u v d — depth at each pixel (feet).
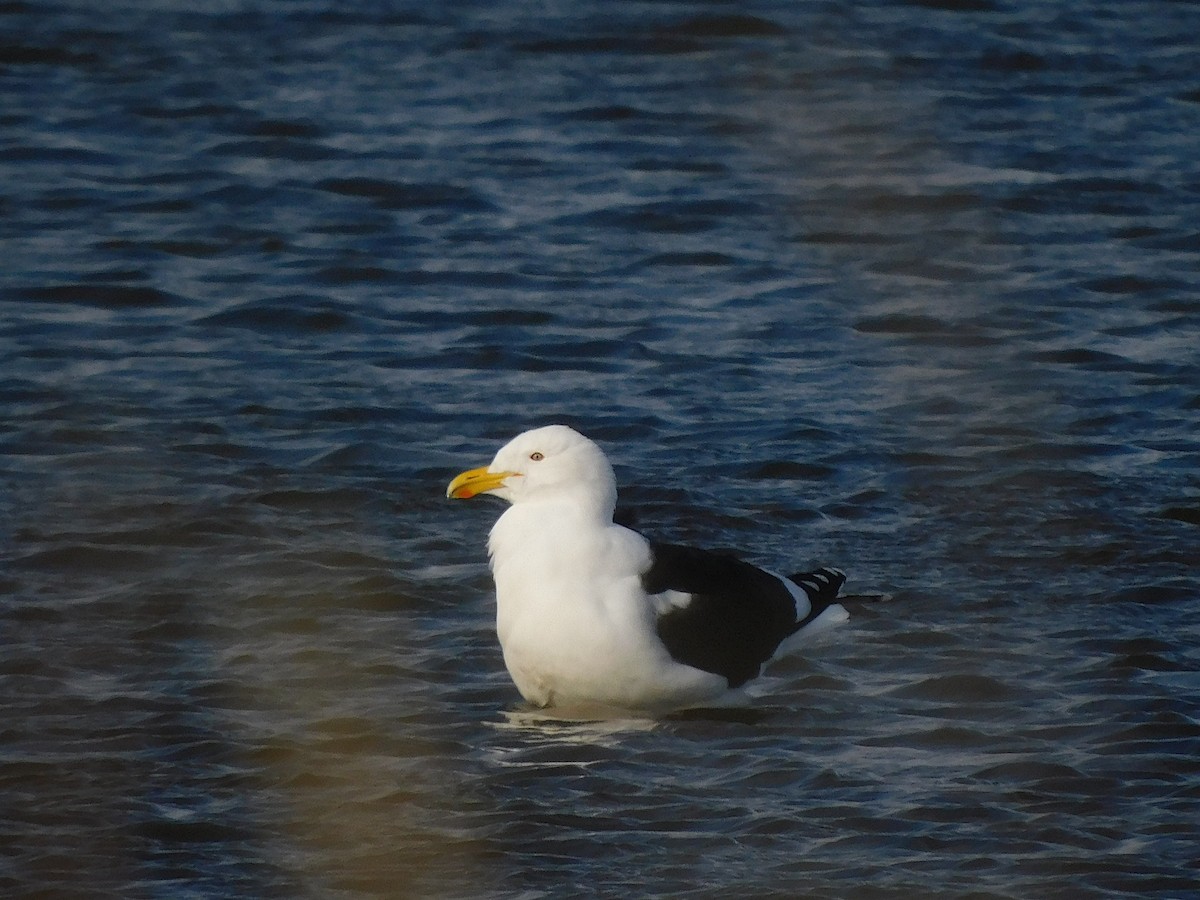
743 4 104.99
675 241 78.54
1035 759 38.52
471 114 91.86
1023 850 34.86
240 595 47.37
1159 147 88.63
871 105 93.15
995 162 86.79
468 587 48.01
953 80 96.37
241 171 84.94
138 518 52.16
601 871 34.27
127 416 60.34
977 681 42.32
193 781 37.81
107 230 78.23
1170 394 63.00
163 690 41.96
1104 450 58.13
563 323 69.62
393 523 52.44
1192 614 46.37
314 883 33.96
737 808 36.60
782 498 54.34
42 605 46.55
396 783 37.65
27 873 34.12
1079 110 92.84
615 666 40.27
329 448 57.67
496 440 58.85
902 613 46.24
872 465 56.90
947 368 65.62
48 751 38.93
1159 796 36.96
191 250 76.64
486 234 78.74
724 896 33.37
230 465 56.39
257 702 41.47
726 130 90.63
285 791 37.40
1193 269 75.61
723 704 41.55
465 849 35.04
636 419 60.54
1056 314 71.05
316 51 99.19
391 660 43.68
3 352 65.82
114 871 34.27
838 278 74.90
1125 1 106.11
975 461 57.16
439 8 104.78
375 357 66.28
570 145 88.63
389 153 86.89
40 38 99.04
